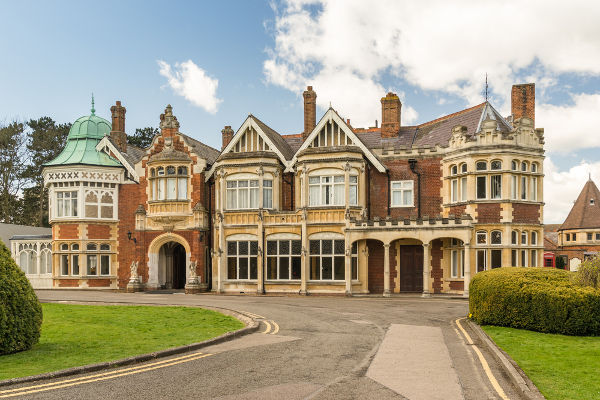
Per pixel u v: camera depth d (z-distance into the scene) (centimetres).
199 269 3020
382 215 2898
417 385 894
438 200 2827
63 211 3262
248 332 1455
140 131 5638
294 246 2884
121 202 3300
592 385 854
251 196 2989
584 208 5722
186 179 3108
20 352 1146
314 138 2941
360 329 1530
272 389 865
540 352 1125
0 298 1123
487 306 1522
